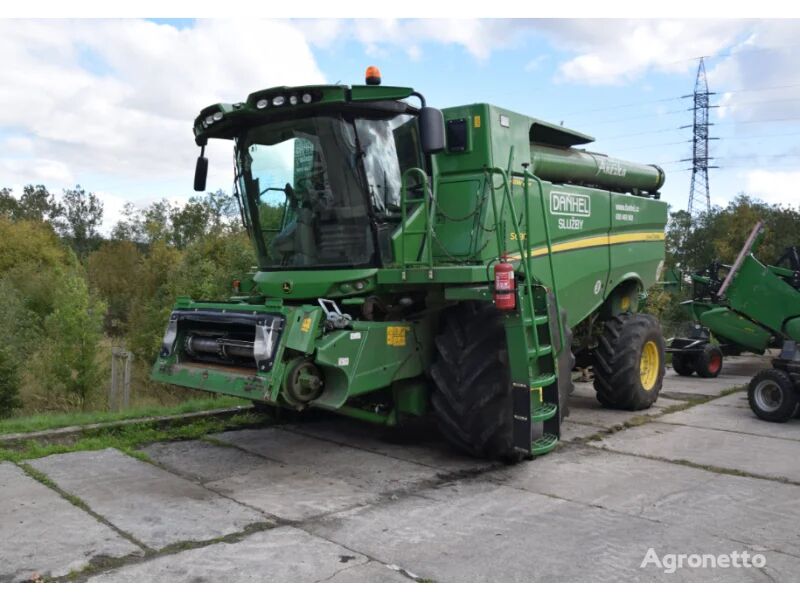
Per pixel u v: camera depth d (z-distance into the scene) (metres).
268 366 5.06
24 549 3.95
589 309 7.89
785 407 7.76
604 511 4.80
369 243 5.87
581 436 7.11
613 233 8.36
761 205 29.22
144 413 7.59
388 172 5.99
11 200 64.12
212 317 5.64
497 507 4.86
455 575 3.70
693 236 29.31
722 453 6.47
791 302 10.16
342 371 5.32
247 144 6.35
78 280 12.32
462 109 6.29
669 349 11.96
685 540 4.28
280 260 6.36
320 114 5.75
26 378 12.89
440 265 6.10
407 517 4.62
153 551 3.96
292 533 4.29
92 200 72.25
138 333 15.70
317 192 6.00
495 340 5.64
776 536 4.37
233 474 5.58
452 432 5.84
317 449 6.42
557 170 7.48
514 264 6.38
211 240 18.75
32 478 5.36
